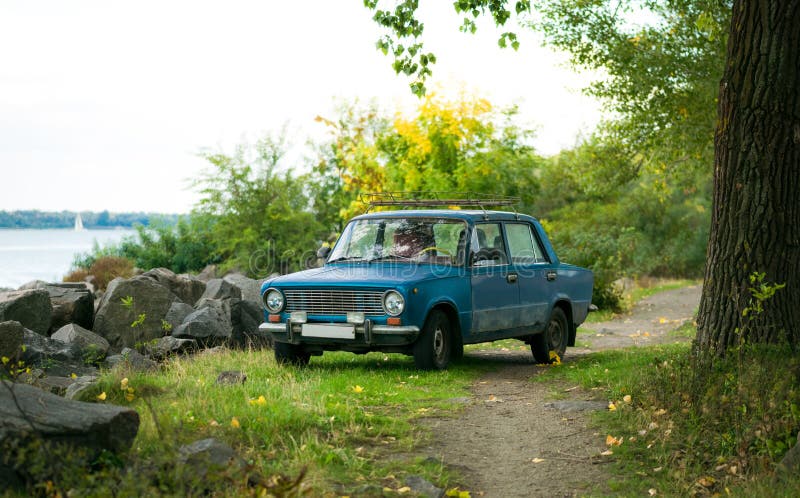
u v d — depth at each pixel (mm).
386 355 12008
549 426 7574
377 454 6418
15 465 4652
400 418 7590
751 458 6352
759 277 8172
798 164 8703
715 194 9039
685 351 10602
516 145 24266
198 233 33375
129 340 13008
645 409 7723
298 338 10180
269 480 5227
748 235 8734
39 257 76875
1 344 8812
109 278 26031
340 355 12000
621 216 44219
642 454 6691
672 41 19391
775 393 6980
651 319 22141
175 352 12125
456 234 10852
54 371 9523
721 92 9000
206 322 12664
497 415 8008
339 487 5586
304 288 10188
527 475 6262
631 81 19797
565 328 12672
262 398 7328
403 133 23906
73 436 5031
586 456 6711
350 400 8219
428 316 10094
